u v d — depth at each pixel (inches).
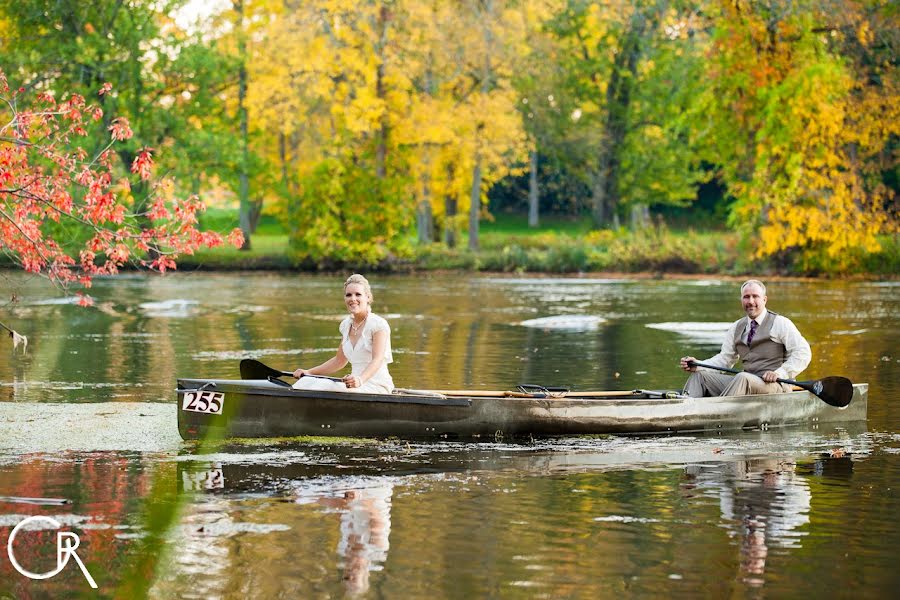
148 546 284.4
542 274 1681.8
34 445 402.6
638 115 2046.0
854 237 1478.8
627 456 394.9
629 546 285.9
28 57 1520.7
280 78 1683.1
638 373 616.7
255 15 1765.5
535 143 2043.6
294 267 1772.9
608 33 1941.4
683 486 349.7
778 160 1517.0
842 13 1460.4
